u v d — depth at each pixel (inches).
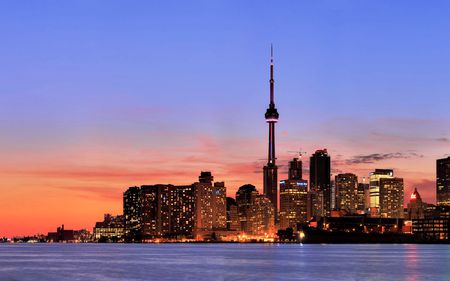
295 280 6742.1
